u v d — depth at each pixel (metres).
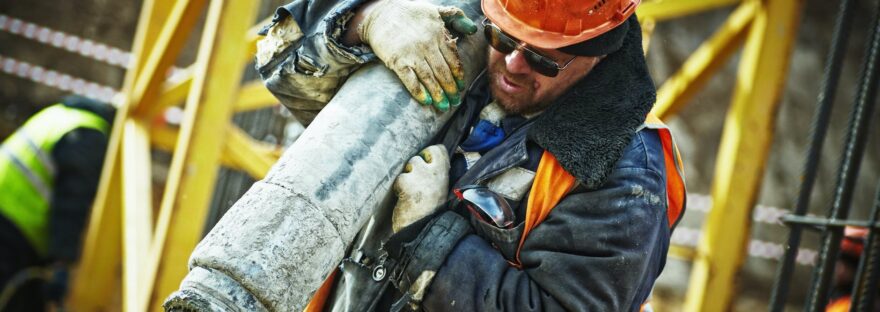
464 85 2.59
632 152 2.57
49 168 5.23
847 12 3.84
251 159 5.53
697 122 12.08
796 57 12.13
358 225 2.46
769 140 6.66
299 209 2.36
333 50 2.54
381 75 2.56
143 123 6.18
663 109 6.98
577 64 2.57
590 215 2.50
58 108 5.42
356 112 2.50
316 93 2.69
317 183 2.39
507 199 2.56
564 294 2.45
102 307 6.18
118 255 6.24
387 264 2.59
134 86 6.27
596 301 2.45
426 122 2.55
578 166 2.48
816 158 3.83
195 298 2.23
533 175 2.56
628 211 2.49
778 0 6.67
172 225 5.27
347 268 2.66
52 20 10.48
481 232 2.60
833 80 3.83
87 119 5.38
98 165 5.35
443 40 2.51
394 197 2.65
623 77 2.63
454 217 2.58
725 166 6.74
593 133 2.53
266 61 2.71
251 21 5.50
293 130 6.45
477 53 2.66
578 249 2.48
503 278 2.51
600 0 2.52
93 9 10.58
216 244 2.30
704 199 12.06
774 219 12.53
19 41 10.36
